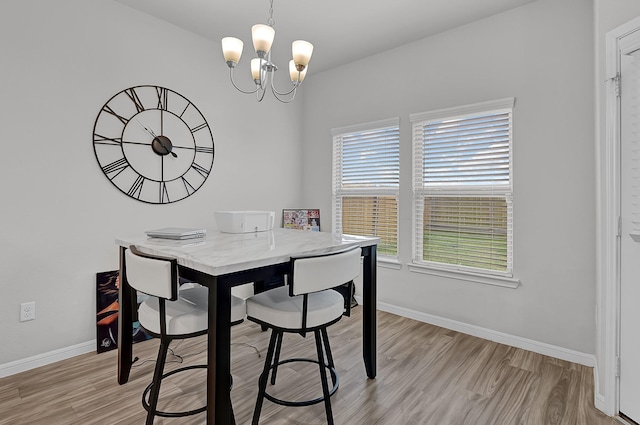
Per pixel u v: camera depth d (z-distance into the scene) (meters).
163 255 1.48
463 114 2.77
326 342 1.88
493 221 2.68
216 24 2.83
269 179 3.67
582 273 2.26
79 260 2.36
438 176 2.97
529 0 2.42
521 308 2.51
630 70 1.59
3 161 2.04
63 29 2.25
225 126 3.25
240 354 2.37
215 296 1.24
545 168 2.39
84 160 2.37
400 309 3.18
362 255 1.95
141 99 2.65
